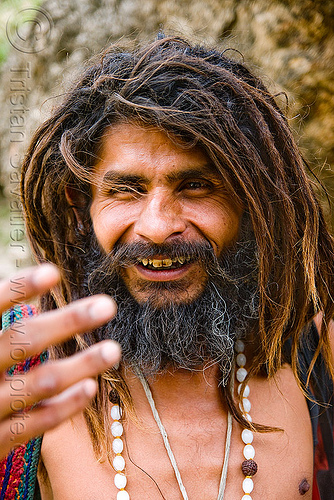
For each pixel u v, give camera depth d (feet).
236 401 3.15
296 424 3.20
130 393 3.12
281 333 3.21
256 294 3.29
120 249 2.97
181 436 3.00
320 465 3.40
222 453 2.97
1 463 2.75
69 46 8.13
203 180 2.90
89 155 3.00
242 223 3.15
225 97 3.01
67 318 1.67
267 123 3.25
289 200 3.17
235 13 6.59
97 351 1.71
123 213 2.91
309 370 3.33
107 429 2.98
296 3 6.12
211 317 3.08
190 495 2.86
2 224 9.26
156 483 2.85
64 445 2.95
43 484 3.10
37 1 8.52
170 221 2.82
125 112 2.78
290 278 3.21
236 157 2.89
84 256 3.36
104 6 7.95
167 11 7.29
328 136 6.12
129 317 3.11
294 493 3.01
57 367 1.71
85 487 2.84
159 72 2.88
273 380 3.29
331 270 3.54
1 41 9.78
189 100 2.82
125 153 2.81
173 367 3.14
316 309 3.33
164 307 3.03
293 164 3.30
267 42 6.31
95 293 3.18
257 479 2.95
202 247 2.96
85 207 3.29
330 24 6.02
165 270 3.00
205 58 3.14
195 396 3.14
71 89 3.25
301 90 6.13
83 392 1.75
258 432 3.04
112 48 3.47
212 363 3.17
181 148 2.78
